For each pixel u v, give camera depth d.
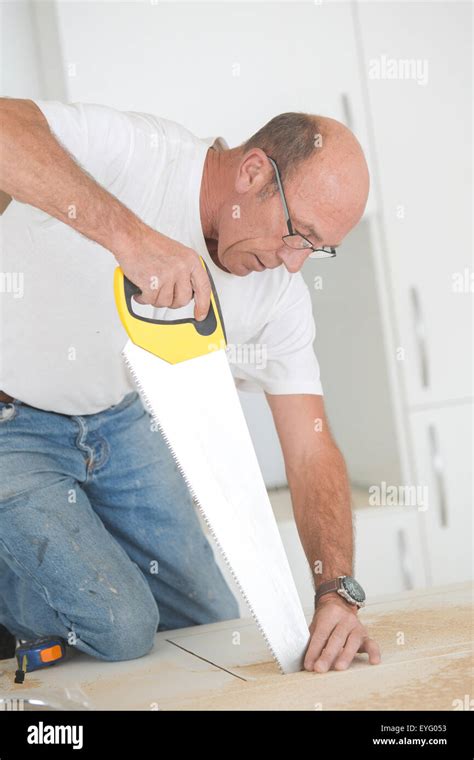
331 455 1.46
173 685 1.06
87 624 1.29
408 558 2.43
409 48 2.40
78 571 1.33
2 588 1.54
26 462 1.45
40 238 1.37
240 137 2.26
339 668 1.02
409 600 1.35
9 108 1.13
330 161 1.25
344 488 1.42
